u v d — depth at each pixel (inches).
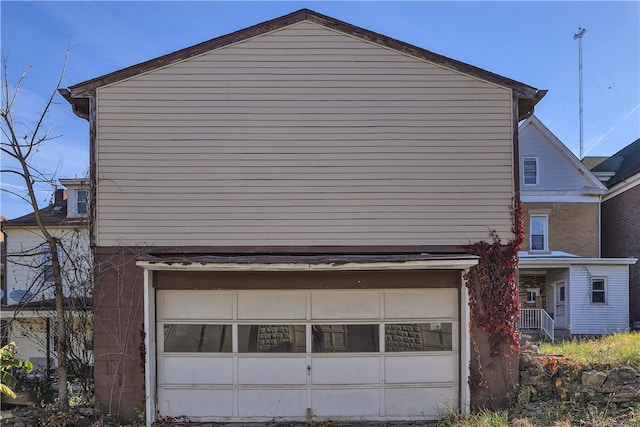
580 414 300.5
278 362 336.2
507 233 335.0
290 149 334.6
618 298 740.7
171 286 333.7
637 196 796.6
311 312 339.0
